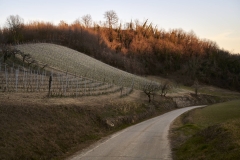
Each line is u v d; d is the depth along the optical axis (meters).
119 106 38.59
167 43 131.38
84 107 29.84
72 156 16.89
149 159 15.30
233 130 16.23
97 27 140.00
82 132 23.39
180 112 50.91
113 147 18.94
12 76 39.72
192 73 111.38
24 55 54.25
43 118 21.53
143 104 48.31
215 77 111.88
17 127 17.88
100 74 69.25
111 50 115.06
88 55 100.00
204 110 46.34
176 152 17.09
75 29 117.19
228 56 129.75
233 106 49.66
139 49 123.81
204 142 16.59
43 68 55.16
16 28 93.31
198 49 133.75
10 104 21.14
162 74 114.00
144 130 27.78
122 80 70.19
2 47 59.59
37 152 16.38
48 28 111.75
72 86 44.34
